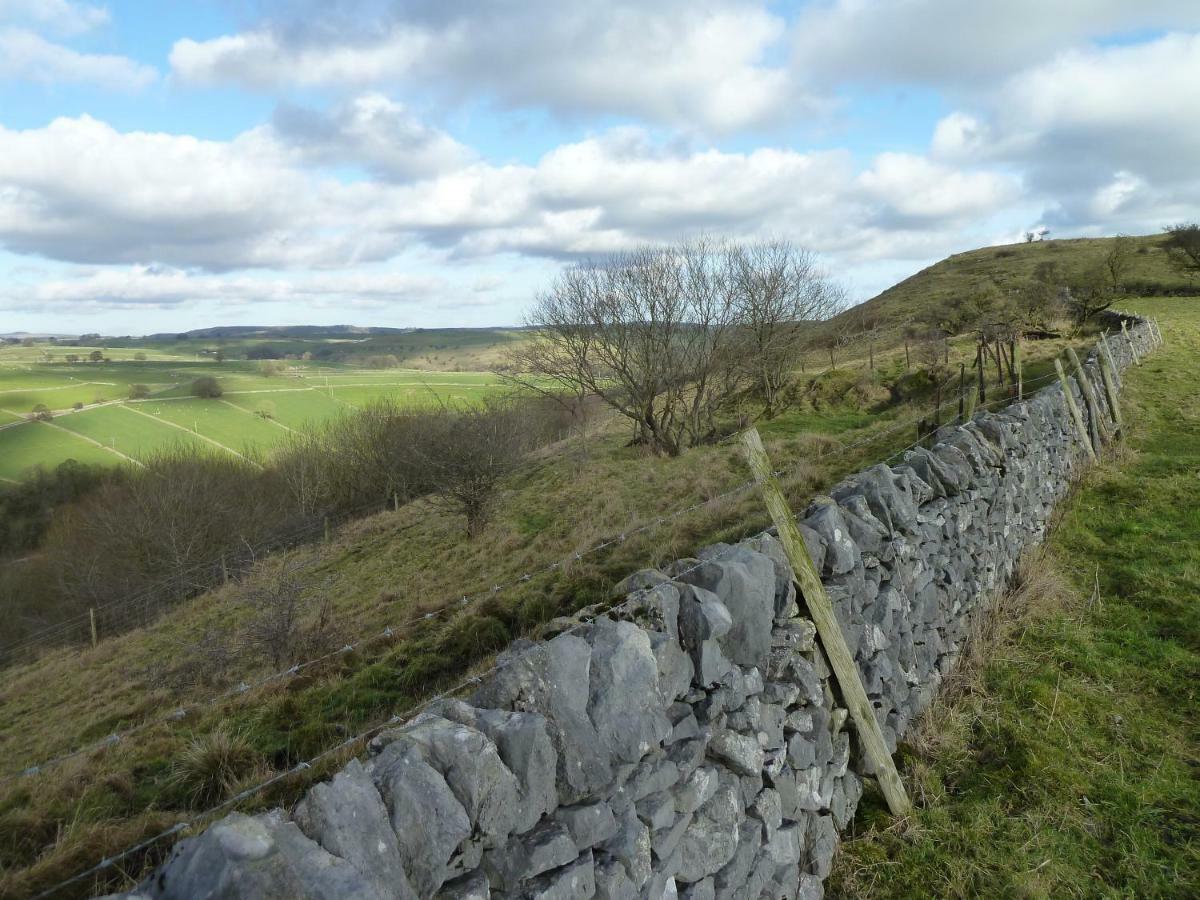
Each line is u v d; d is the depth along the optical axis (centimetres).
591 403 2419
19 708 1273
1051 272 5294
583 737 249
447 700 243
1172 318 3534
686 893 295
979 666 585
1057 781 445
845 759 414
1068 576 759
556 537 1316
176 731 656
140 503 2939
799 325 2500
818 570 411
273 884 152
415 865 189
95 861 409
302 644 907
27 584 3125
